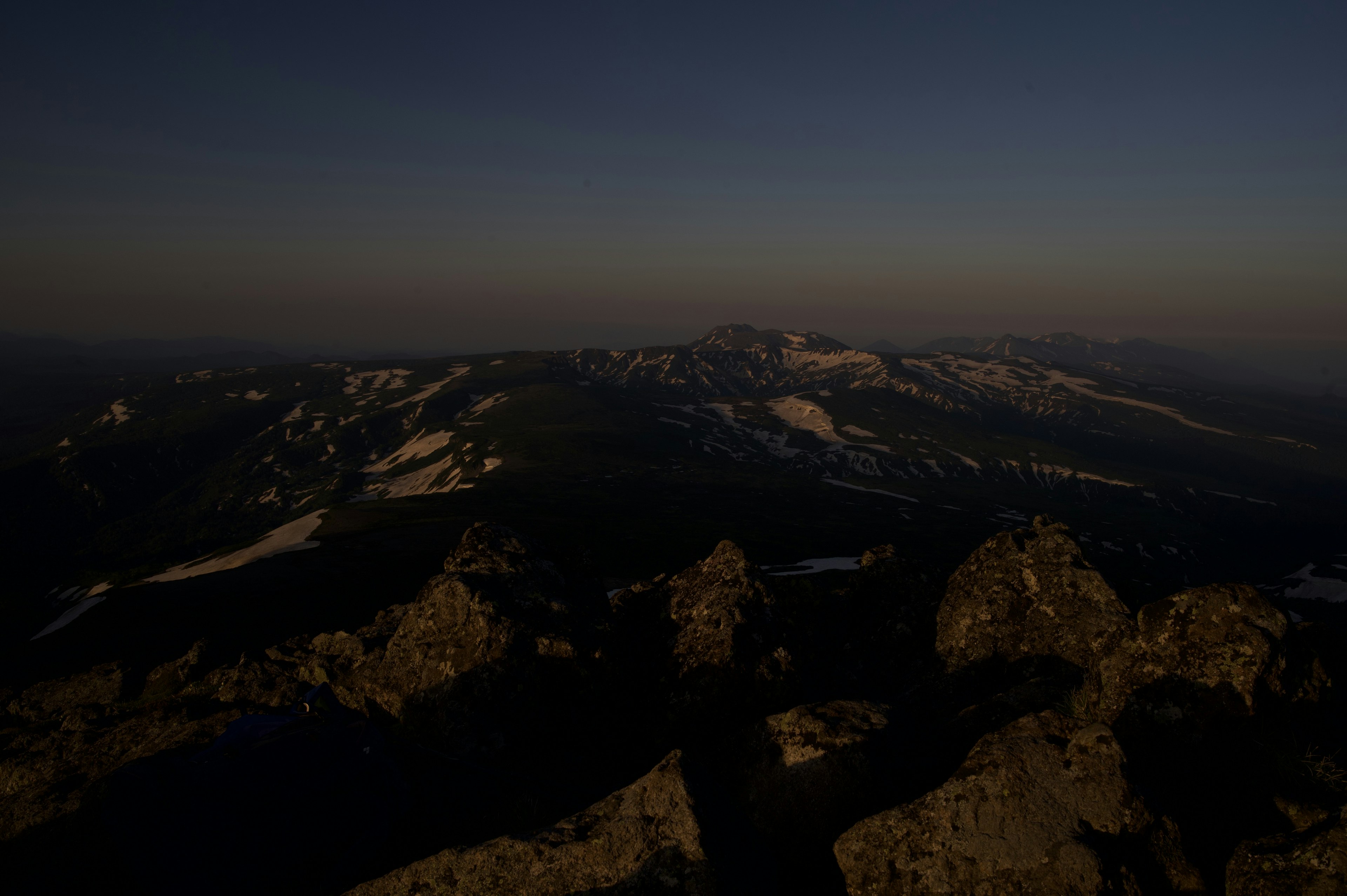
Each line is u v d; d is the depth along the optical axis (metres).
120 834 6.59
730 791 8.15
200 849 6.59
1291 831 6.27
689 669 10.85
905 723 8.67
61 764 9.43
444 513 155.50
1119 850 5.95
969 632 12.59
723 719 10.30
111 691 14.69
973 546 165.88
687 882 5.74
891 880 6.20
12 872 7.03
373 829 7.30
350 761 7.61
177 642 61.94
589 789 9.15
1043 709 9.05
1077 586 12.08
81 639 62.88
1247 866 5.79
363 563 96.25
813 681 11.88
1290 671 7.92
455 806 8.20
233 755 7.22
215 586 82.38
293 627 70.44
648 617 12.71
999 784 6.25
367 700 11.17
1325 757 7.04
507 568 12.12
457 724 9.72
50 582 186.00
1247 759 7.32
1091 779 6.22
